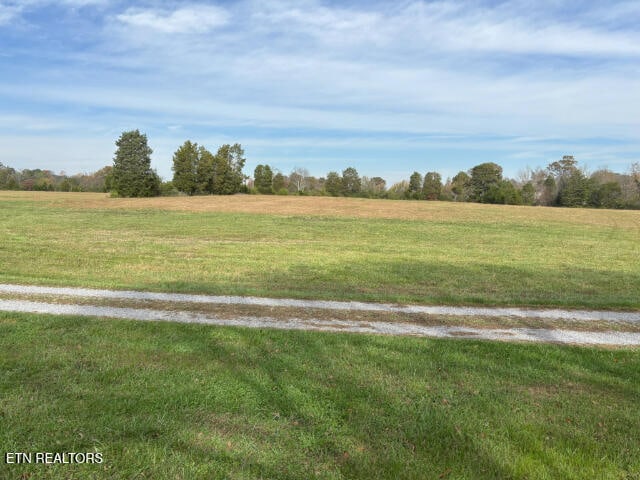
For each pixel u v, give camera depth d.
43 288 8.86
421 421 3.97
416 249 19.73
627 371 5.32
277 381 4.66
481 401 4.38
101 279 10.41
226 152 74.81
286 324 6.94
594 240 26.36
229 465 3.26
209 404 4.12
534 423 3.98
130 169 62.19
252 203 51.72
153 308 7.61
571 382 4.94
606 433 3.87
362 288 10.83
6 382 4.42
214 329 6.41
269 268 13.41
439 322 7.36
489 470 3.33
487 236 27.12
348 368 5.09
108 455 3.32
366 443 3.62
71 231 23.88
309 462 3.35
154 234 23.70
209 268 13.16
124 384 4.46
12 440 3.44
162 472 3.15
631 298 9.72
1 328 6.16
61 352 5.27
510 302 8.77
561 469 3.37
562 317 7.85
